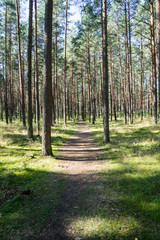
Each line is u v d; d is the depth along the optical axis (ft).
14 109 116.88
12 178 17.25
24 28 83.66
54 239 9.21
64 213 11.62
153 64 50.08
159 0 26.86
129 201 12.26
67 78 129.08
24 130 51.72
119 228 9.69
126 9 63.57
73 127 75.87
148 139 31.86
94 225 10.15
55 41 80.48
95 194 14.10
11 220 10.80
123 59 99.91
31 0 37.37
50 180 17.44
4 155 25.81
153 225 9.72
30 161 23.53
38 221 10.77
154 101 50.31
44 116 26.73
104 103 36.27
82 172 19.77
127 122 75.05
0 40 86.02
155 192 13.14
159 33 27.50
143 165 19.45
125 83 96.89
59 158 26.30
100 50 85.87
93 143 39.22
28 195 13.93
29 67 38.27
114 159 23.82
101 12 47.16
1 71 110.73
